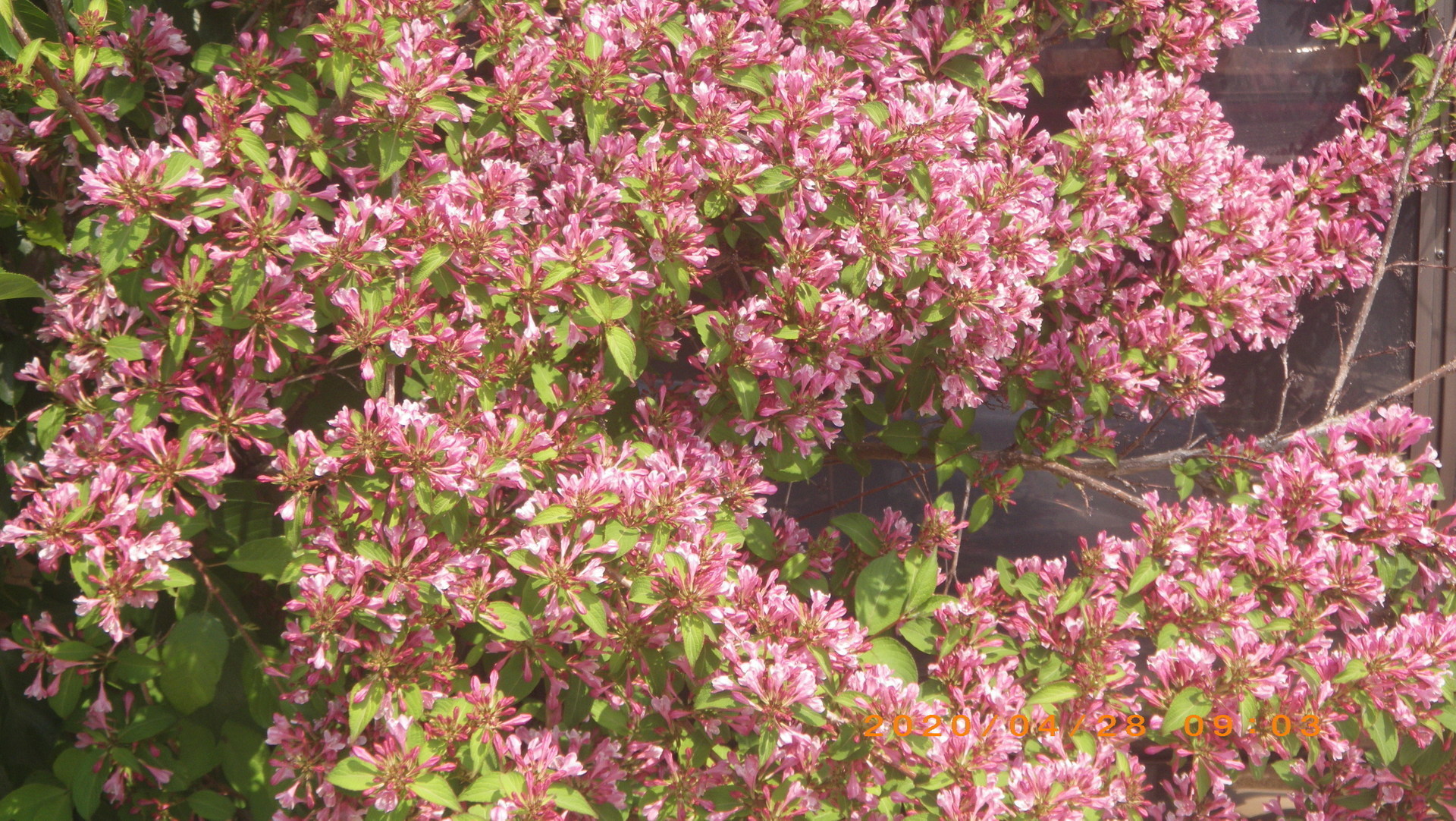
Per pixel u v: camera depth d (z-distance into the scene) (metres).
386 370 2.43
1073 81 3.90
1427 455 3.27
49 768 2.78
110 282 2.35
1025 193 2.83
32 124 2.47
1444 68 3.85
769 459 2.81
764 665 2.29
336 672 2.38
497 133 2.64
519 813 2.24
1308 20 4.11
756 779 2.47
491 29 2.78
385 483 2.30
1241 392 4.18
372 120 2.45
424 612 2.39
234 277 2.21
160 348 2.33
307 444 2.23
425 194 2.58
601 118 2.64
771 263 2.97
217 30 3.00
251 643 2.55
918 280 2.66
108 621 2.17
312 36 2.56
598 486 2.33
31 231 2.67
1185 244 3.21
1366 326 4.19
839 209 2.65
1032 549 4.08
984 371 3.00
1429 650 2.91
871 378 2.78
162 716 2.59
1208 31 3.58
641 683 2.64
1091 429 3.42
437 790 2.25
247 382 2.34
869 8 2.88
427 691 2.38
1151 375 3.25
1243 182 3.50
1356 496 3.15
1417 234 4.14
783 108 2.59
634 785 2.62
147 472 2.24
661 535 2.37
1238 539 3.04
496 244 2.37
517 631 2.38
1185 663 2.83
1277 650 2.83
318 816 2.38
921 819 2.50
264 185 2.37
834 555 3.39
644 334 2.74
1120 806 3.00
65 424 2.46
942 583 3.09
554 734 2.47
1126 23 3.56
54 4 2.39
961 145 2.72
